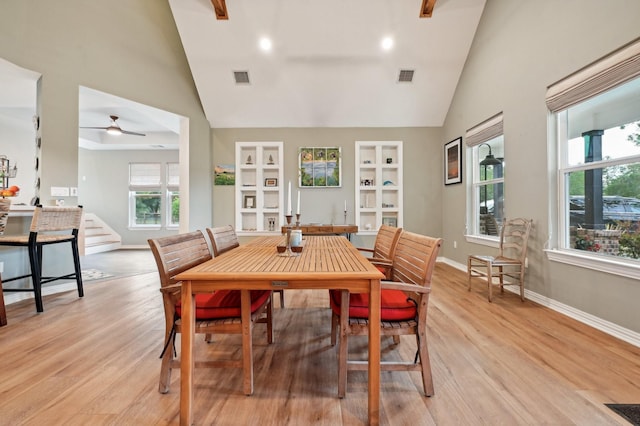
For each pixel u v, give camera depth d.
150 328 2.30
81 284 3.15
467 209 4.29
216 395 1.45
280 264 1.43
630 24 2.00
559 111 2.64
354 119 5.02
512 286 3.29
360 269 1.31
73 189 3.38
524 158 3.03
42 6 3.15
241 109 4.85
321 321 2.45
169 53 4.41
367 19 3.79
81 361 1.78
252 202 5.26
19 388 1.50
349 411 1.33
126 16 3.88
